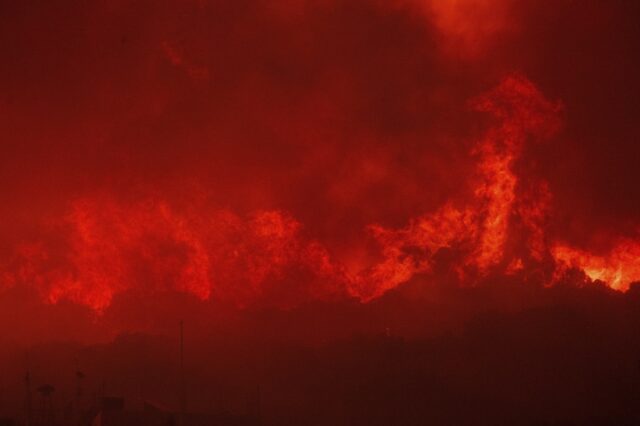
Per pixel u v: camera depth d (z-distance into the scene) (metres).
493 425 83.62
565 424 81.44
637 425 80.81
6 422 79.06
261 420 80.44
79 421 79.88
